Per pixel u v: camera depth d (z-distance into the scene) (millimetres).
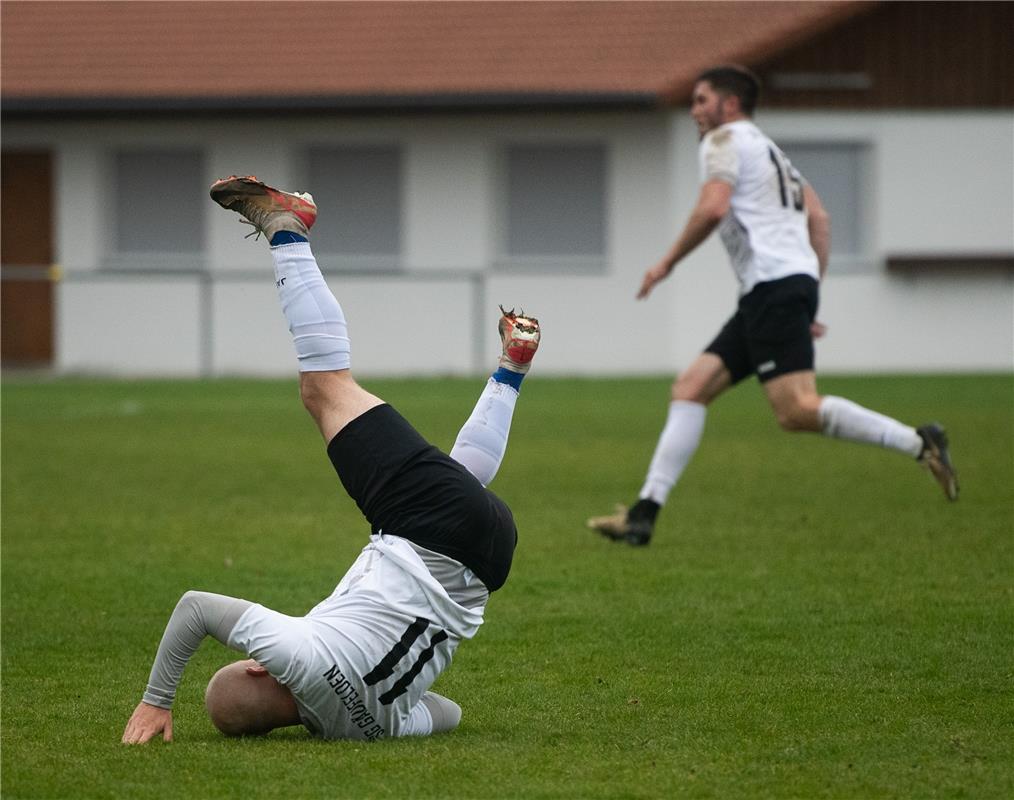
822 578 23797
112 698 17172
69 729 15773
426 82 71000
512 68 71375
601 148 72688
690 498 32562
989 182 72125
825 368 72625
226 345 73688
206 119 74000
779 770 14227
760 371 26703
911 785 13766
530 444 42375
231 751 14805
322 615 15000
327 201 74625
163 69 73812
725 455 40000
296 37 75375
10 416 50688
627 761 14531
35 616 21531
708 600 22281
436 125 73062
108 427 47188
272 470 37375
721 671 18250
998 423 45438
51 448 41719
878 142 72000
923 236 72438
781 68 71625
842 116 71812
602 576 24141
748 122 27562
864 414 26266
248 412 52062
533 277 72688
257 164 74188
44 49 75250
